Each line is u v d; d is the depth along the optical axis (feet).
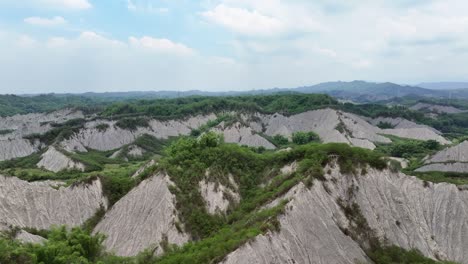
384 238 144.36
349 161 160.97
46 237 157.07
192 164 182.29
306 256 123.13
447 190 168.76
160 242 147.43
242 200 172.65
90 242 136.36
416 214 159.63
